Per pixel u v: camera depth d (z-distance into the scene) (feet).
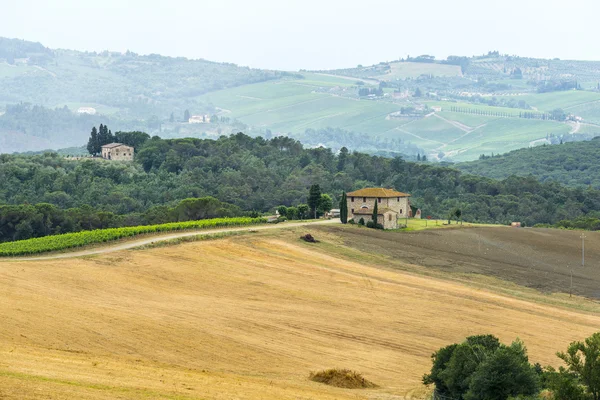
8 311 555.69
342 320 640.58
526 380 404.77
